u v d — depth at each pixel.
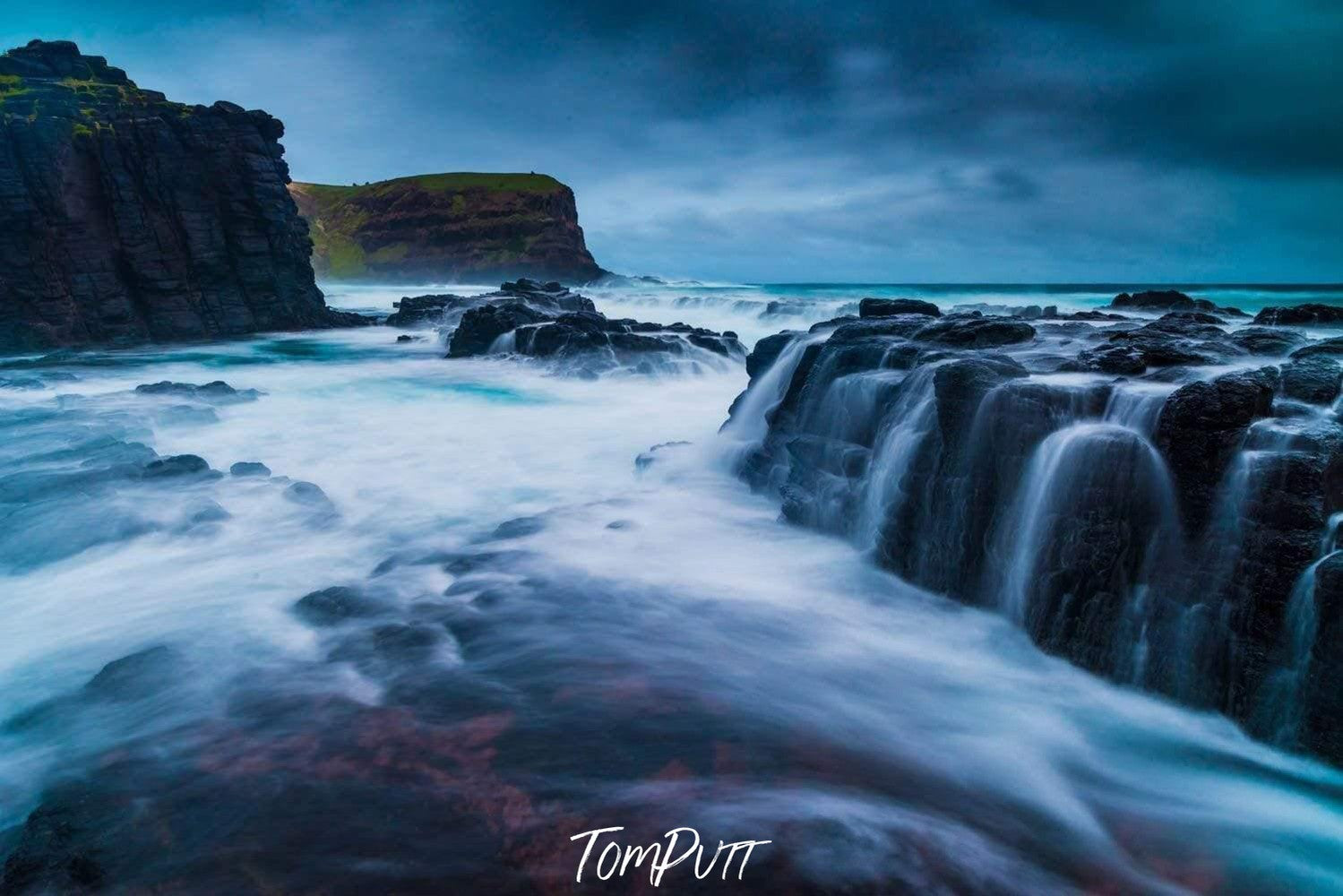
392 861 3.81
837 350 11.05
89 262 28.34
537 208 151.12
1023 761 5.26
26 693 6.01
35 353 26.72
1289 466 5.70
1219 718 5.66
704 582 8.15
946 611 7.56
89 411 16.12
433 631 6.77
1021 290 79.12
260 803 4.32
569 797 4.35
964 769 5.09
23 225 26.41
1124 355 8.38
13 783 4.79
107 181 28.75
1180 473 6.27
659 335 26.83
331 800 4.32
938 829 4.32
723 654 6.50
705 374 25.06
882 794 4.63
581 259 153.38
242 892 3.62
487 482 12.58
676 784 4.53
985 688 6.23
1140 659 6.14
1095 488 6.67
